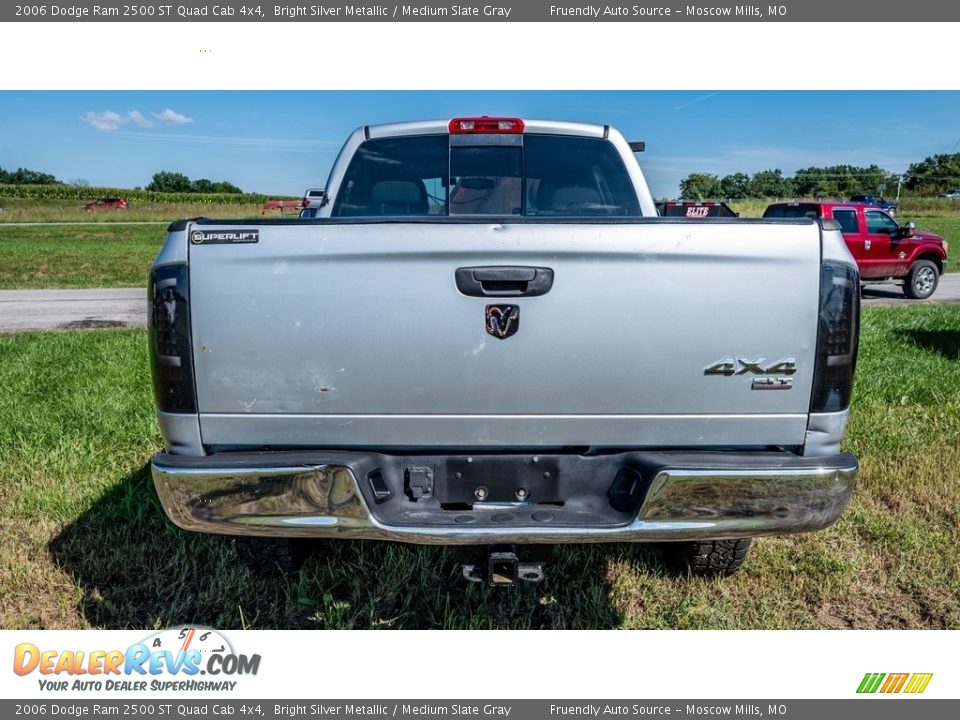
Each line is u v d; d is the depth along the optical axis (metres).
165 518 3.80
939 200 57.16
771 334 2.39
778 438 2.46
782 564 3.38
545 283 2.37
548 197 3.91
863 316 10.65
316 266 2.37
